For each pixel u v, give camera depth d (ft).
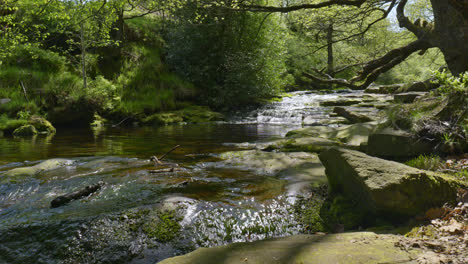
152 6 45.85
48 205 10.09
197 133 31.24
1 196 11.10
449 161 12.26
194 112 47.29
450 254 5.82
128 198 10.49
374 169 9.14
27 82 37.76
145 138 27.25
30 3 40.47
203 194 10.81
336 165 10.64
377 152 15.39
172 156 18.11
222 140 25.68
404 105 17.03
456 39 16.81
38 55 40.57
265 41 57.52
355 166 9.43
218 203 9.87
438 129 14.05
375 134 15.58
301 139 20.21
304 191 11.08
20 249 7.92
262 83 56.85
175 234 8.36
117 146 22.43
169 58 55.83
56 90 38.24
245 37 56.90
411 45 21.49
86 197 10.74
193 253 6.52
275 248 6.71
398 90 45.80
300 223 9.19
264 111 48.14
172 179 12.67
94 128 37.01
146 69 50.72
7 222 8.80
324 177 12.40
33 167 14.23
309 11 32.48
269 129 34.83
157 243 8.08
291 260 5.93
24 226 8.41
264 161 15.33
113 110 41.86
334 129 24.06
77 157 17.87
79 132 32.65
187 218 8.91
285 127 36.73
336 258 5.81
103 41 42.50
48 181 12.50
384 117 17.29
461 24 16.51
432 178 8.73
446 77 15.55
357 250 6.17
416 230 7.50
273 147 19.56
